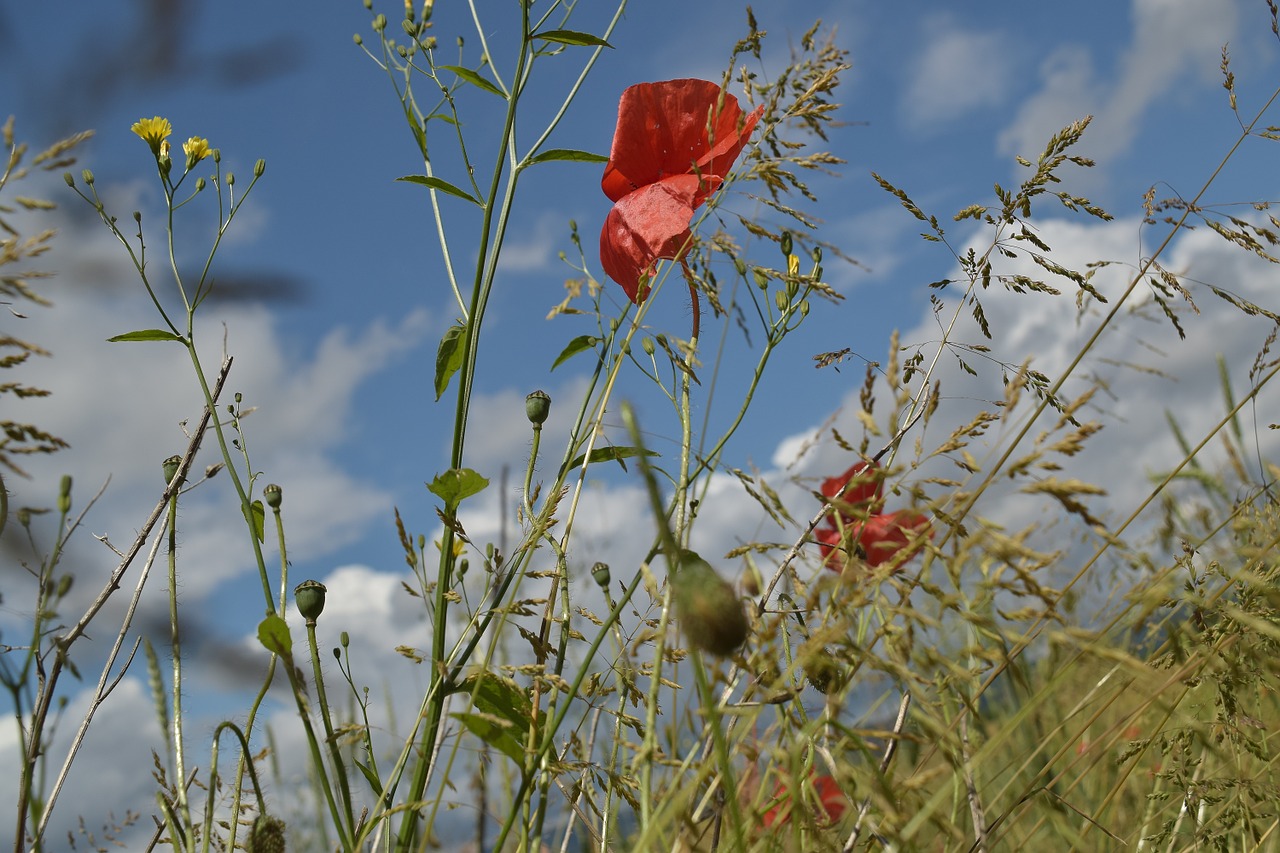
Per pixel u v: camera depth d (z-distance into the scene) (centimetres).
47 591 44
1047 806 48
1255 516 49
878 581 42
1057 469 39
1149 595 43
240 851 50
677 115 58
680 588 40
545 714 50
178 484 53
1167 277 52
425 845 46
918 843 45
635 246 57
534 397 53
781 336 52
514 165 58
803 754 44
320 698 50
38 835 43
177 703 51
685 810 42
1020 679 44
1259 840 49
